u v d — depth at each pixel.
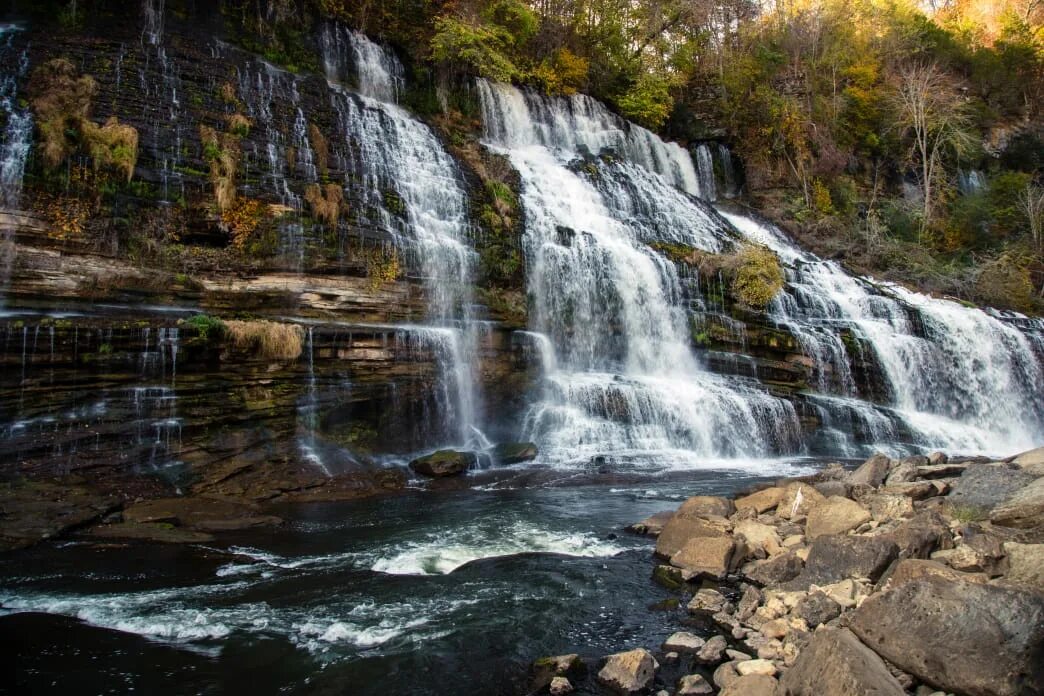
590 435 16.45
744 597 6.72
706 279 22.20
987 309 27.50
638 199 26.47
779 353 20.91
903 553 6.53
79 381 11.38
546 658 5.66
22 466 10.53
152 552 8.55
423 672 5.52
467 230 19.17
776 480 13.70
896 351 22.48
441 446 15.91
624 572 7.92
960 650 4.55
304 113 19.28
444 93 26.14
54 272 12.54
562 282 19.62
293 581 7.59
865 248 31.95
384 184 18.78
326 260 15.81
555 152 28.00
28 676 5.30
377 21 25.62
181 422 12.21
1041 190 37.59
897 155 39.31
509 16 28.67
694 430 17.27
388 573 7.91
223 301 14.21
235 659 5.69
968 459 12.71
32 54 15.67
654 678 5.38
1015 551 6.02
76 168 13.59
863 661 4.48
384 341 14.99
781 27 41.06
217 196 15.14
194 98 17.33
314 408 13.91
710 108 36.38
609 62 34.34
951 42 47.53
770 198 34.31
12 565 7.91
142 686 5.21
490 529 9.91
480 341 17.20
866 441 19.52
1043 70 48.91
